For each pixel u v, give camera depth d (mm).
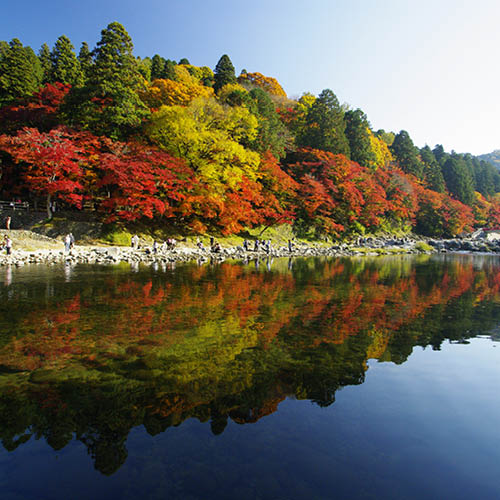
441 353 6629
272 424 3963
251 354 6211
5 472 3070
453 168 87125
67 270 16828
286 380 5172
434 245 58000
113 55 30281
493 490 2959
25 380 4898
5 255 19078
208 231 35469
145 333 7246
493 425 4070
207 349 6375
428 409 4426
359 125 63188
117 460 3256
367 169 58594
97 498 2746
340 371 5594
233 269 20016
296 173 49656
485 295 13688
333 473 3133
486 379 5434
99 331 7285
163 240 30469
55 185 23906
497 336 7867
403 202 63688
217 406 4324
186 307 9805
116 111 29359
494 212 89188
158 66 61625
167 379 5035
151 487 2900
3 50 45500
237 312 9414
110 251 23453
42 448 3438
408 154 79250
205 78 66625
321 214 47844
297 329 7969
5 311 8844
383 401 4613
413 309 10680
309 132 57250
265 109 46344
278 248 38094
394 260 32562
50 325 7664
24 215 25359
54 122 32594
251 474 3088
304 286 14555
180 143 31219
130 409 4180
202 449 3455
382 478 3084
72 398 4414
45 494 2805
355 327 8328
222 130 34625
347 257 34750
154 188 26328
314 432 3824
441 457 3436
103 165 24844
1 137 23875
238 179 33188
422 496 2865
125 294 11422
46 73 46938
